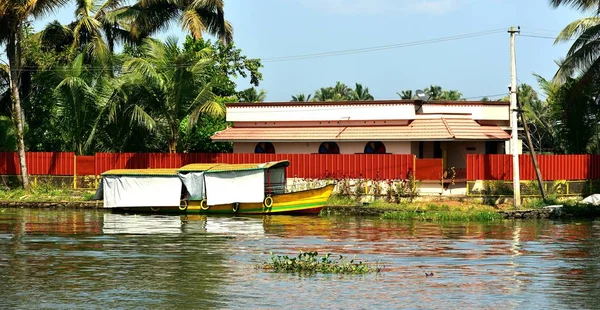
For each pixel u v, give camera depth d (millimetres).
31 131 54312
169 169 42625
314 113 47562
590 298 20531
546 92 50625
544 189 41031
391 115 45688
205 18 57625
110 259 26141
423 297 20578
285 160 42250
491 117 46688
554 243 29859
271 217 39719
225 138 48031
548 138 65438
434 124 44750
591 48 42844
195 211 41594
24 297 20688
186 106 46969
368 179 43062
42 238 31219
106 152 50594
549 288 21703
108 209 44031
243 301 20188
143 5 56219
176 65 46094
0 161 49375
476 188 41312
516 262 25625
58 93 48250
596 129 49125
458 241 30375
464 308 19516
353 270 24016
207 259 26109
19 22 46219
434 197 41656
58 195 46719
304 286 21859
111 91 48531
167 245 29266
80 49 56625
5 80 54156
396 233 32812
